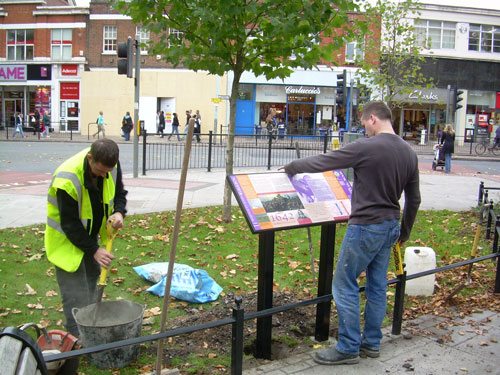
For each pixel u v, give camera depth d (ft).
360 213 11.11
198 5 19.53
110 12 105.40
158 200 30.55
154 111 105.81
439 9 106.73
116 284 16.29
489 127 113.29
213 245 21.39
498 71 112.37
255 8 18.62
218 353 12.24
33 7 108.58
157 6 20.89
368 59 48.32
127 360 11.05
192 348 12.42
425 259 16.72
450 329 14.10
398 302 13.33
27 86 112.06
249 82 104.83
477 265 20.63
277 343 13.06
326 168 11.28
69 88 109.40
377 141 11.14
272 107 106.52
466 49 109.91
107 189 11.44
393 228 11.30
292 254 20.62
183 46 22.04
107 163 10.43
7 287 15.58
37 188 34.40
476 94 112.27
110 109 107.24
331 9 19.98
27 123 112.06
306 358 11.98
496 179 49.75
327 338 13.20
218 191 34.83
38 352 7.00
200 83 104.53
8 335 6.66
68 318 11.67
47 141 88.33
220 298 15.74
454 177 50.62
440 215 29.45
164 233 22.63
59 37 108.27
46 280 16.44
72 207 10.68
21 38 110.63
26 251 19.03
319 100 106.93
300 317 14.69
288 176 12.27
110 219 10.84
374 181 11.01
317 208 12.19
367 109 11.92
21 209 26.66
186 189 35.29
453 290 17.37
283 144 51.52
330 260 12.80
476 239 17.01
